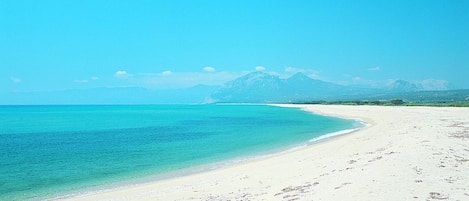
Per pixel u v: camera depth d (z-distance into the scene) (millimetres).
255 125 70688
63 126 71812
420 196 13719
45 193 20797
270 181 20156
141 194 19812
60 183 23219
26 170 27234
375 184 15703
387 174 17250
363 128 55500
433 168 18125
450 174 16938
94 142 44062
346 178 17672
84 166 28688
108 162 30375
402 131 39250
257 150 35594
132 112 166000
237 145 39906
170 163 29734
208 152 35156
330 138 42812
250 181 20844
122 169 27500
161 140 45719
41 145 41375
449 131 36438
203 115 124562
